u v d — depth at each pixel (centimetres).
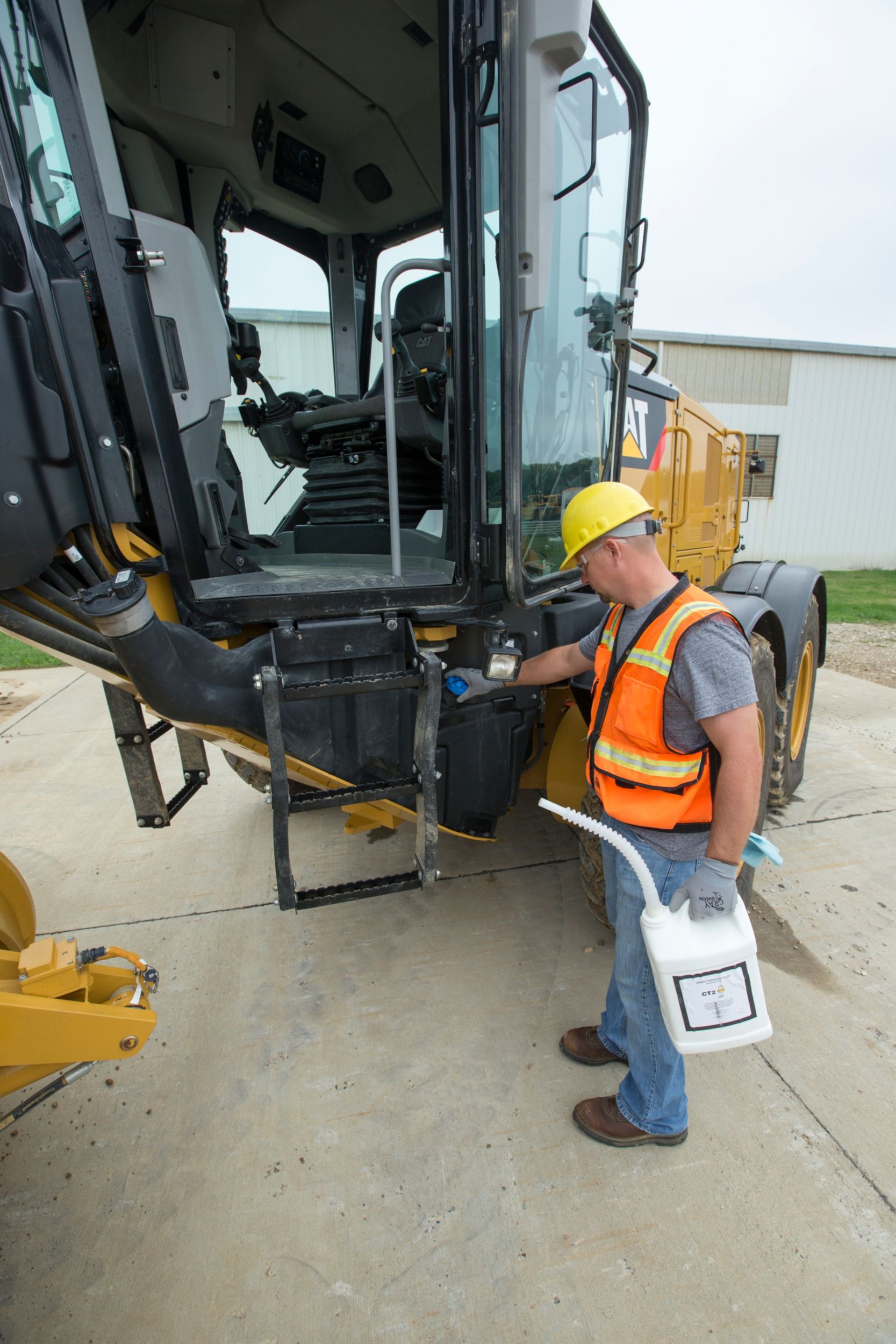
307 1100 192
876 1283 145
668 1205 162
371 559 246
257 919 274
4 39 127
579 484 240
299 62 256
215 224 289
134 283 148
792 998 227
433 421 248
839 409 1464
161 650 136
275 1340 138
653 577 144
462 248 167
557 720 255
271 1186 169
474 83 158
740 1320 138
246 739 175
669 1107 170
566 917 272
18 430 125
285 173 303
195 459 175
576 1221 158
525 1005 226
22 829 352
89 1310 143
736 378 1380
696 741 141
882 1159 172
